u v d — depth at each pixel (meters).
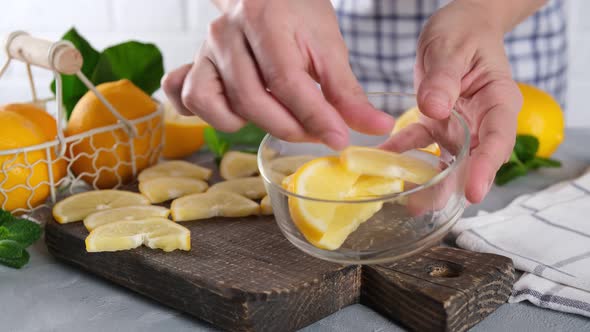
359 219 0.61
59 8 1.41
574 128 0.95
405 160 0.63
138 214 0.75
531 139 0.84
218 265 0.68
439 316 0.64
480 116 0.70
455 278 0.66
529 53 1.07
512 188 0.83
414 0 1.03
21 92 1.40
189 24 1.40
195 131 0.88
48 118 0.79
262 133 0.87
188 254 0.70
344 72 0.66
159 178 0.80
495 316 0.67
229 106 0.68
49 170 0.77
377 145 0.69
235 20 0.66
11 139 0.75
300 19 0.66
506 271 0.67
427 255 0.69
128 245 0.70
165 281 0.68
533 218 0.75
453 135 0.64
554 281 0.68
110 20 1.41
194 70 0.68
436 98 0.64
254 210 0.76
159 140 0.84
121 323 0.67
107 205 0.77
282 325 0.66
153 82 0.87
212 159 0.88
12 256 0.72
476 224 0.75
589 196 0.78
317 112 0.63
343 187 0.62
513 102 0.69
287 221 0.62
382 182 0.62
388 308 0.67
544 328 0.66
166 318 0.68
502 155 0.66
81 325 0.67
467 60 0.69
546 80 1.09
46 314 0.68
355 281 0.68
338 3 1.07
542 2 0.81
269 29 0.65
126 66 0.86
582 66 1.33
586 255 0.70
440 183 0.60
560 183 0.82
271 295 0.65
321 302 0.67
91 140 0.79
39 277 0.72
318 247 0.61
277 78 0.64
